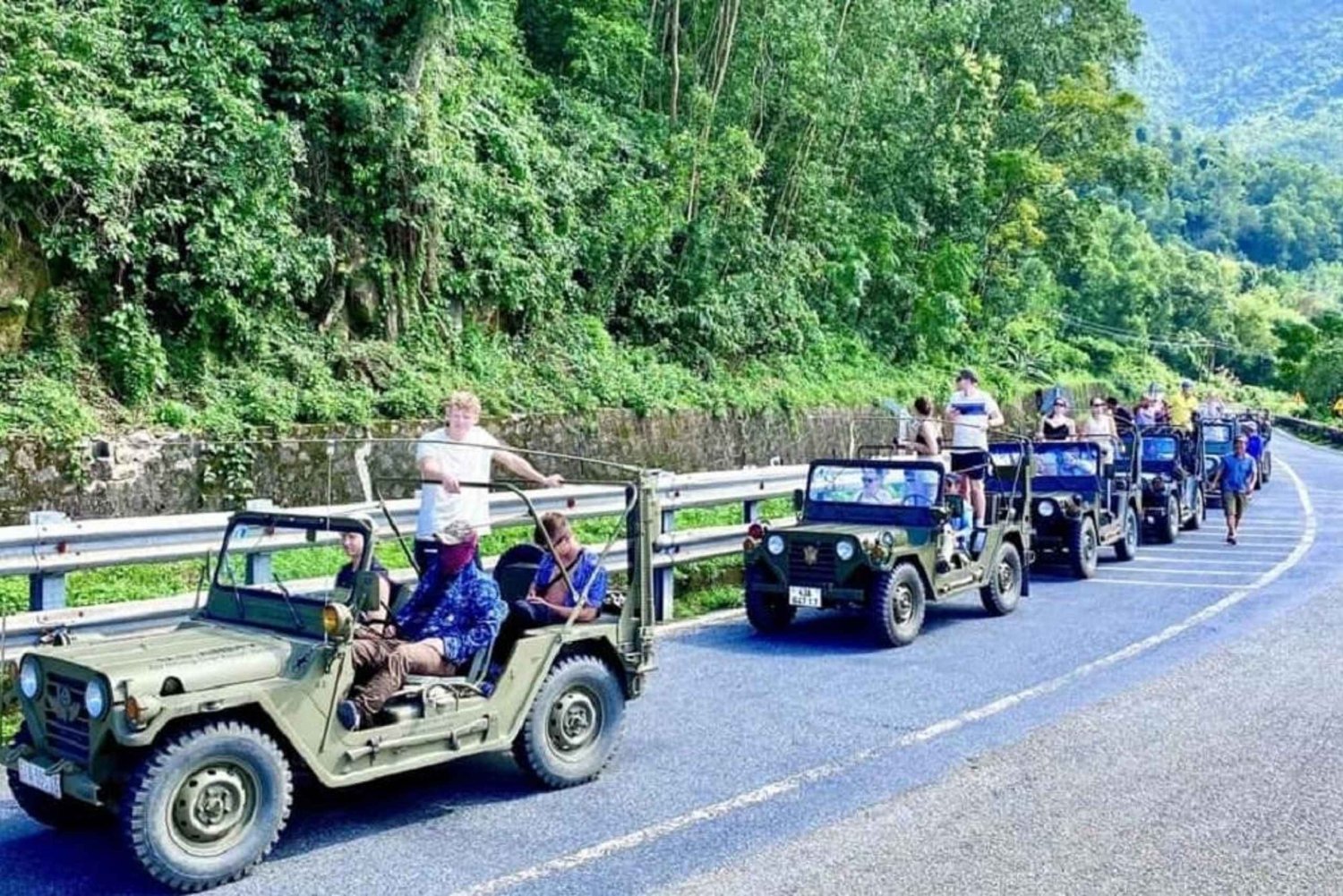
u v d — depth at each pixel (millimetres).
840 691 8289
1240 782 6211
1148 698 8008
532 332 17156
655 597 10812
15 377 10852
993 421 13484
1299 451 46094
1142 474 18312
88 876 5027
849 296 26734
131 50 12508
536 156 17594
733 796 6051
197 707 4816
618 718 6492
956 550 10914
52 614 6879
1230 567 14719
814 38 22766
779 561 10234
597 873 5027
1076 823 5617
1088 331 69500
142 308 11844
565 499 10172
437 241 15383
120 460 10766
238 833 4973
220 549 6434
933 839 5414
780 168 24906
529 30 21531
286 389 12625
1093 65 35156
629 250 19219
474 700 5840
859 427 23875
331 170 14352
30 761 5145
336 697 5305
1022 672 8875
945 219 31953
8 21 11242
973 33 31531
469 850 5316
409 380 13977
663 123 20969
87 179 11328
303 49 14102
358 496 12500
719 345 21109
